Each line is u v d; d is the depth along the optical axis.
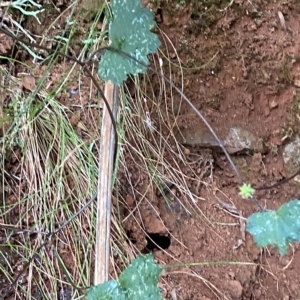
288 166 0.67
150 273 0.47
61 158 0.60
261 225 0.47
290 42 0.63
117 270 0.59
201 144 0.67
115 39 0.48
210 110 0.66
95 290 0.47
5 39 0.64
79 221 0.60
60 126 0.61
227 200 0.67
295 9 0.63
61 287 0.58
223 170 0.68
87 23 0.64
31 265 0.58
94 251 0.59
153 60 0.64
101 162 0.53
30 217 0.60
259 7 0.62
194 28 0.63
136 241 0.62
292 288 0.62
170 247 0.63
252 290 0.62
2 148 0.60
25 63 0.65
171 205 0.65
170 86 0.65
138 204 0.63
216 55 0.64
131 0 0.48
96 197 0.57
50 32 0.65
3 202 0.59
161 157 0.65
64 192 0.60
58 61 0.65
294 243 0.64
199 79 0.65
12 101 0.62
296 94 0.65
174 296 0.60
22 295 0.58
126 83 0.63
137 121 0.64
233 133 0.66
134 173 0.63
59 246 0.59
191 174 0.67
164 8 0.62
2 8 0.64
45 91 0.63
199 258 0.63
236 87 0.65
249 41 0.63
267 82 0.65
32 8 0.65
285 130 0.66
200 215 0.65
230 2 0.62
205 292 0.61
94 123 0.63
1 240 0.58
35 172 0.60
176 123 0.66
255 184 0.67
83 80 0.64
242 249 0.64
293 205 0.47
